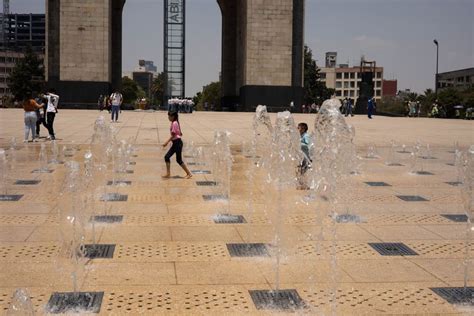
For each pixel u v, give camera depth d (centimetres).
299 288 659
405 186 1399
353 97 16850
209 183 1396
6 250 788
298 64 5800
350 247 834
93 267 720
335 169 920
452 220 1016
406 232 925
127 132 2909
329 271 720
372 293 648
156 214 1033
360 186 1388
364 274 712
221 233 898
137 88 14525
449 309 604
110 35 5734
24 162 1747
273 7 5588
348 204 1146
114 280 674
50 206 1087
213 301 615
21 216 999
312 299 626
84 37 5478
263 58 5616
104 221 969
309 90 10419
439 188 1372
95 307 593
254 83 5619
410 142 2706
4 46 17900
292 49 5712
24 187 1299
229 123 3731
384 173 1642
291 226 952
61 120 3716
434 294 647
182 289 649
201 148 2223
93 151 2061
